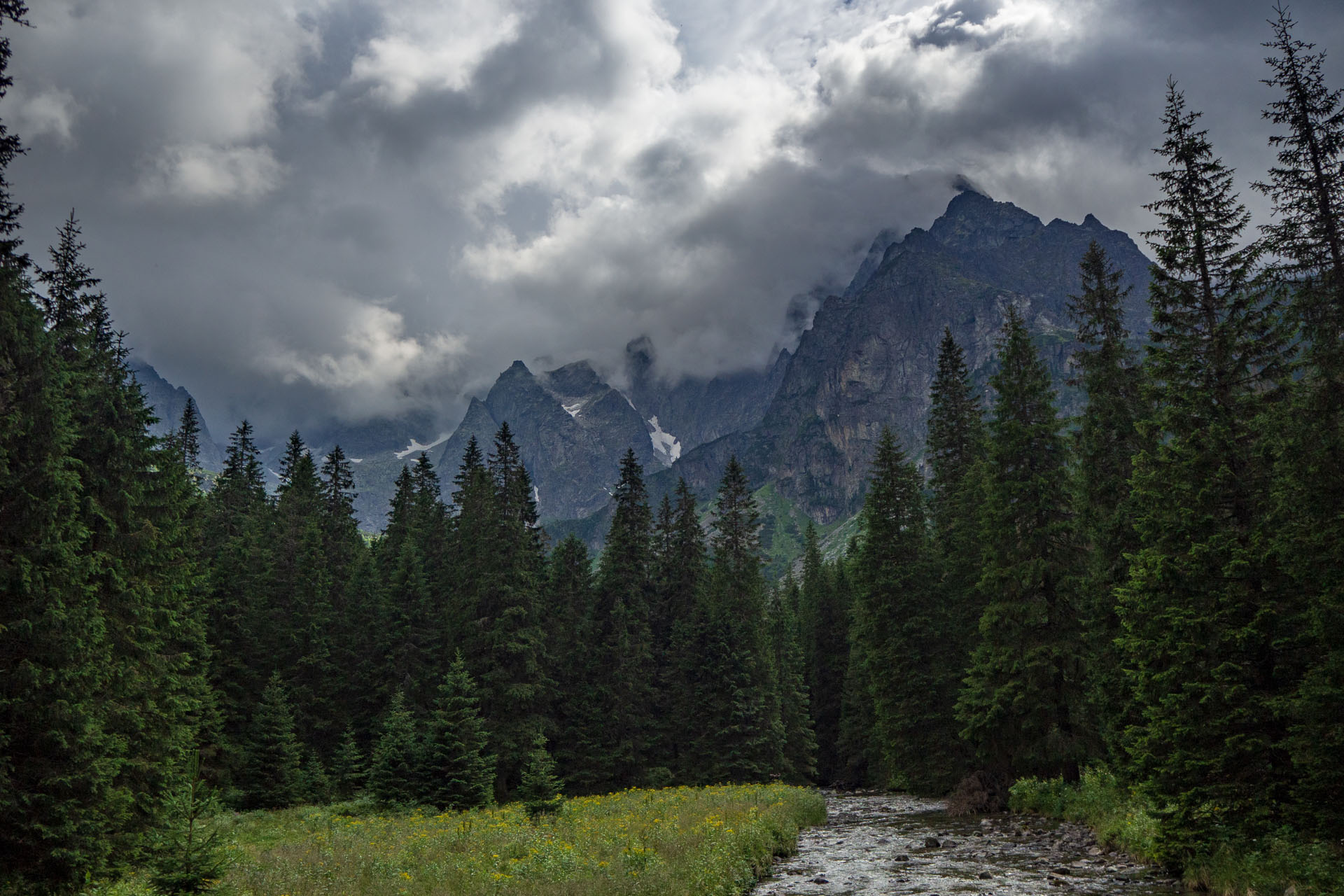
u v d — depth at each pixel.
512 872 16.16
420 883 15.32
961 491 42.97
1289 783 16.05
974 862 21.36
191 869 15.45
